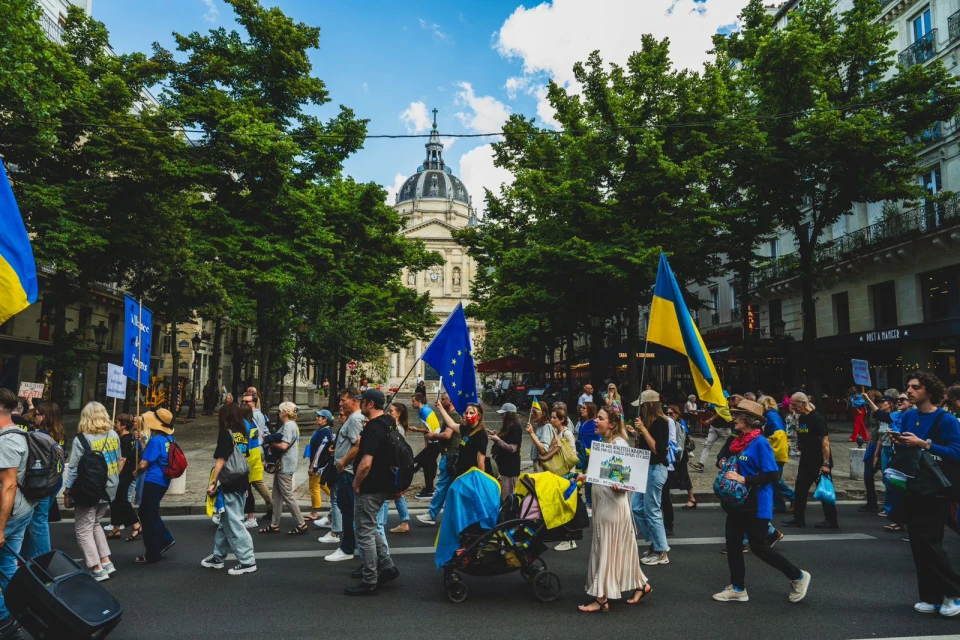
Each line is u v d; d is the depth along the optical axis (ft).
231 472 20.71
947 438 17.90
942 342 71.36
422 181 369.50
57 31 80.18
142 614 17.02
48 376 65.98
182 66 68.23
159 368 122.11
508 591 19.21
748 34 68.69
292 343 92.43
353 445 23.43
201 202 69.26
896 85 58.39
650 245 61.26
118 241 58.18
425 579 20.38
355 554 22.81
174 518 30.30
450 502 18.58
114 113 55.72
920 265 71.56
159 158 57.57
